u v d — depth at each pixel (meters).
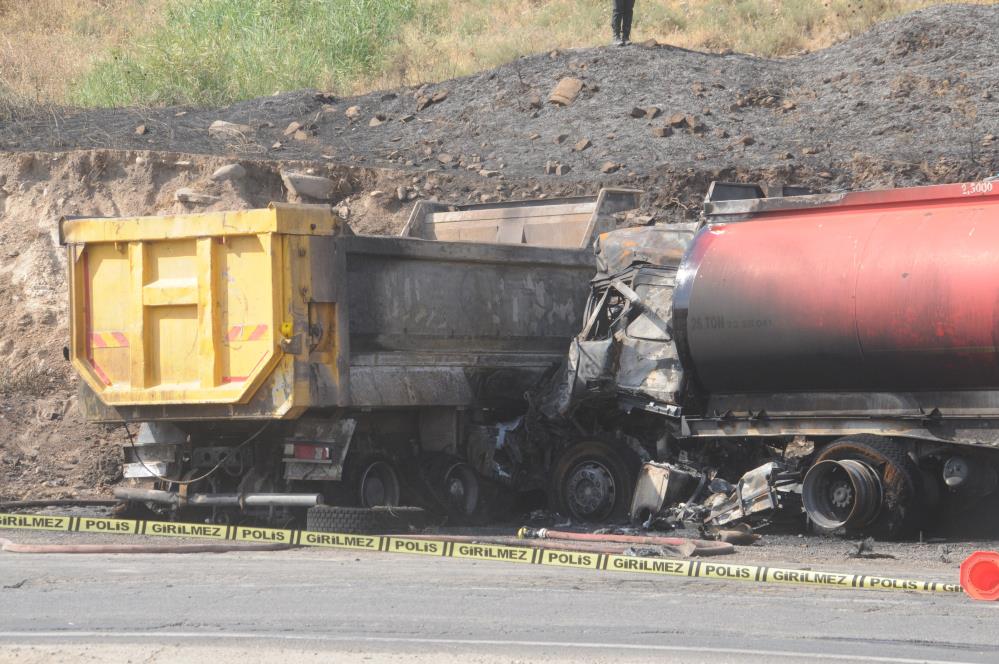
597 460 50.84
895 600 31.47
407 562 38.91
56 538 44.50
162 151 77.50
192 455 48.97
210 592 32.12
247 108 90.12
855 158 75.69
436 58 108.44
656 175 74.88
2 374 67.00
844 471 45.22
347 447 46.66
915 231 44.19
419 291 50.91
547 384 54.31
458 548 40.88
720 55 94.00
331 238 46.53
